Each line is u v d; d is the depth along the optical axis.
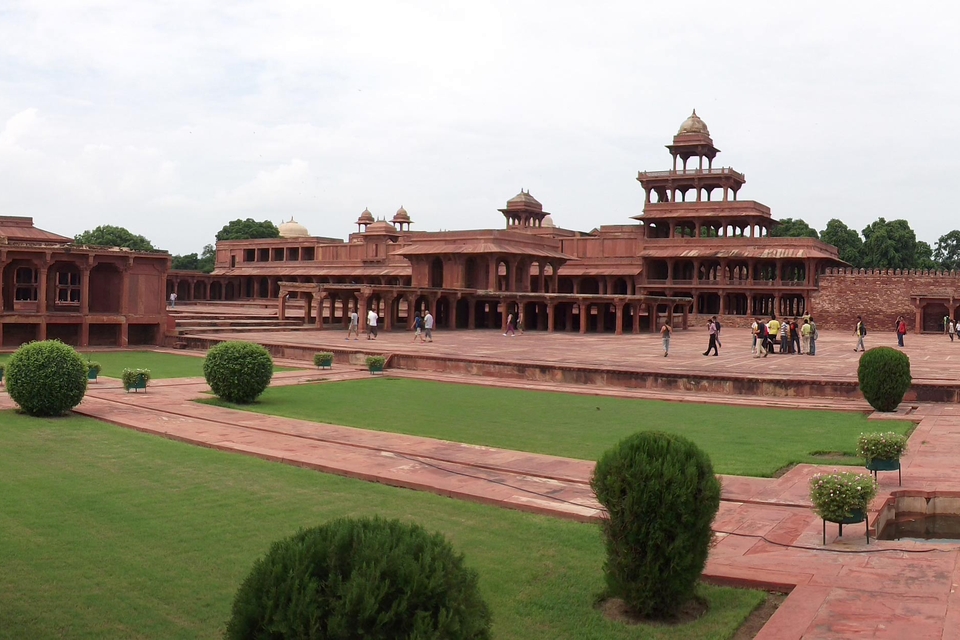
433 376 24.94
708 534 6.32
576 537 8.22
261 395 19.48
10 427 14.21
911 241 76.19
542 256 57.47
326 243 82.56
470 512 9.18
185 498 9.62
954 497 10.06
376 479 10.67
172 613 6.30
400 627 4.16
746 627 6.12
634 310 45.94
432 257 58.16
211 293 87.50
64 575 7.07
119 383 20.86
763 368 24.02
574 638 5.91
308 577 4.16
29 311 32.78
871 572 7.08
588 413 17.41
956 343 40.00
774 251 60.03
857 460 12.15
